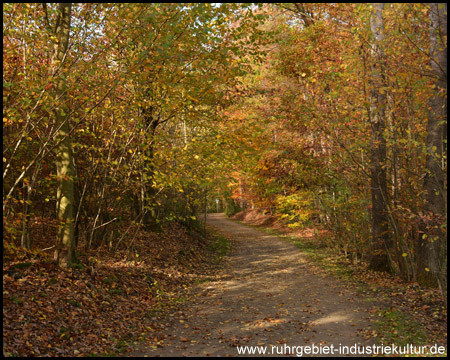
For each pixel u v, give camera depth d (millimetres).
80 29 7832
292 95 13289
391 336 6480
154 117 11039
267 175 15633
